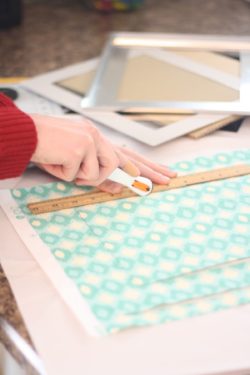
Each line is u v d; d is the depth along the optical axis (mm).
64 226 665
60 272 596
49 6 1353
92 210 690
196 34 1195
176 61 1016
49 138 667
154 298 561
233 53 1044
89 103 899
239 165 776
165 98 906
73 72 1009
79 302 558
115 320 538
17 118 653
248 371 505
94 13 1319
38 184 751
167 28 1235
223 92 919
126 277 586
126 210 687
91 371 495
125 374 493
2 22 1207
